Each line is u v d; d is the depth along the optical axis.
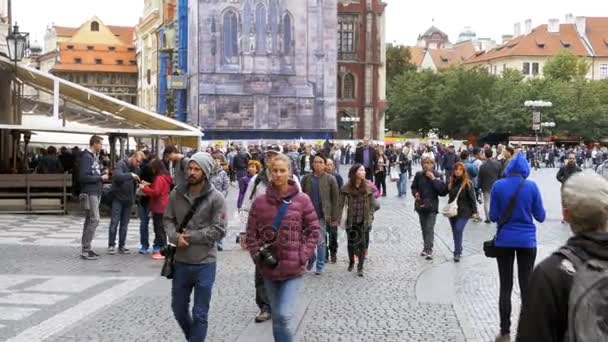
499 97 101.38
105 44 135.75
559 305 3.70
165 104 89.00
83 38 141.12
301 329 9.95
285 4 74.19
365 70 92.44
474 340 9.37
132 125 32.09
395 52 134.00
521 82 108.25
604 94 107.56
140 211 16.89
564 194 4.00
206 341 9.27
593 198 3.86
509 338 9.14
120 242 16.98
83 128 27.83
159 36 96.25
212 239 7.91
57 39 165.75
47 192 25.84
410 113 108.44
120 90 134.75
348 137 92.81
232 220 23.77
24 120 35.03
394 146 56.97
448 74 107.69
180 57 79.06
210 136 73.19
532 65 144.62
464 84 102.25
